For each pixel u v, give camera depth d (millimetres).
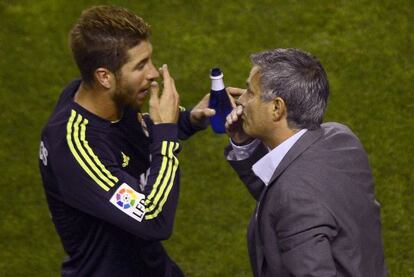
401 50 27266
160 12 28469
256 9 28422
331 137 15172
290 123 14867
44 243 23484
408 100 26094
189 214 23891
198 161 24953
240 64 27203
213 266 22828
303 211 14180
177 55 27469
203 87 26703
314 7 28359
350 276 14570
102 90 14984
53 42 27875
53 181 15352
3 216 24047
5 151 25359
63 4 28672
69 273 16281
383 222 23500
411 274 22516
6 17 28391
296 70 14641
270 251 14672
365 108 25953
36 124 25922
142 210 14906
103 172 14891
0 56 27562
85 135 14945
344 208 14539
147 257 16469
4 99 26500
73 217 15570
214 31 27984
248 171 16688
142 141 15891
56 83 26938
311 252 13977
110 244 15836
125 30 14656
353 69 26875
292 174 14562
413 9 28141
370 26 27859
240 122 16344
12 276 22719
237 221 23734
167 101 15523
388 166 24625
